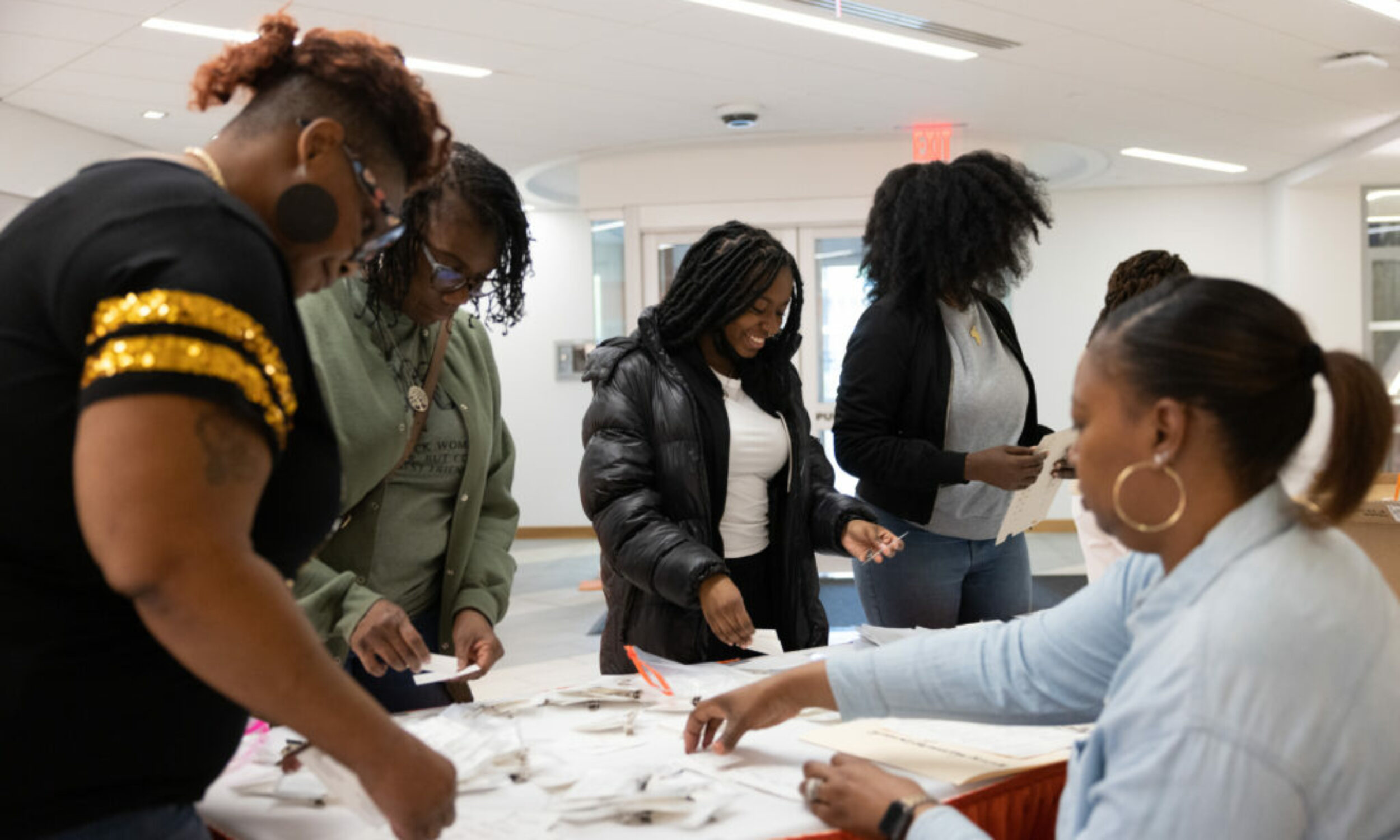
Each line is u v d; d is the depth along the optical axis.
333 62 0.95
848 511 2.09
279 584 0.82
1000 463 2.15
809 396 7.87
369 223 1.00
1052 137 7.81
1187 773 0.84
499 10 5.01
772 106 6.89
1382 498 2.40
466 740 1.40
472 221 1.62
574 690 1.68
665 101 6.71
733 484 2.07
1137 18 5.25
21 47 5.41
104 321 0.78
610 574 2.06
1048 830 1.33
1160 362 0.90
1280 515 0.91
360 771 0.87
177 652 0.79
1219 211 9.74
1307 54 5.87
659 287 8.12
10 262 0.85
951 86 6.45
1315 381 0.91
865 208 7.84
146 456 0.75
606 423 2.02
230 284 0.82
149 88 6.19
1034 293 9.86
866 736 1.44
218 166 0.95
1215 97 6.76
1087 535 1.98
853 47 5.65
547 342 10.11
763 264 1.99
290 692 0.81
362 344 1.66
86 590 0.84
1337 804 0.83
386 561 1.74
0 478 0.82
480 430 1.85
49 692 0.83
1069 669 1.27
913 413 2.40
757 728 1.40
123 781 0.88
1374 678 0.85
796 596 2.12
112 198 0.85
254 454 0.81
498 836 1.12
